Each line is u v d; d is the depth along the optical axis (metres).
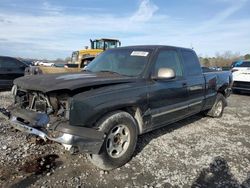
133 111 4.11
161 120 4.58
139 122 4.16
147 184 3.40
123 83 3.93
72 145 3.18
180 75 5.14
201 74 5.94
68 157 4.05
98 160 3.56
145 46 4.91
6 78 11.25
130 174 3.64
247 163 4.16
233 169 3.92
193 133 5.61
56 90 3.33
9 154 4.06
